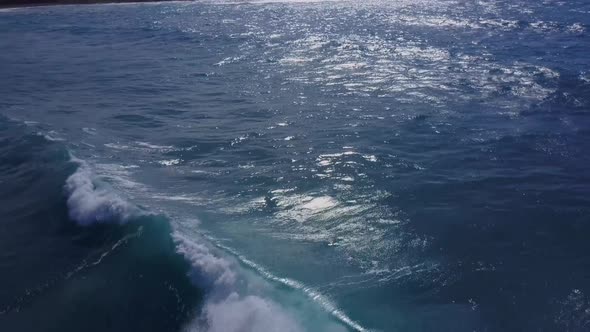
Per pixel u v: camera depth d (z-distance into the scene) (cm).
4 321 506
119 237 607
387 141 913
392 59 1620
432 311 484
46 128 1005
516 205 671
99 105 1195
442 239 598
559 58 1530
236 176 783
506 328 462
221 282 513
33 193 742
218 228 626
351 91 1266
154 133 988
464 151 858
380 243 593
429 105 1120
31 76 1535
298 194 719
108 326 492
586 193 696
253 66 1589
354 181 756
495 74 1368
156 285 526
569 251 570
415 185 737
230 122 1050
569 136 903
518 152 845
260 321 463
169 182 763
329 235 611
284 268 544
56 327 496
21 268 580
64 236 632
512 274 534
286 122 1040
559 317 473
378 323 469
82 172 779
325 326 462
